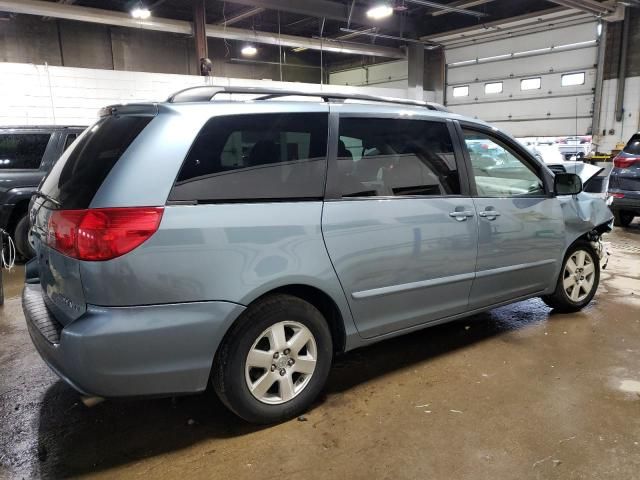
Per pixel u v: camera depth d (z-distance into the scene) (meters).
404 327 2.88
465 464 2.12
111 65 16.45
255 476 2.06
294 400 2.46
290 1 12.32
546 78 15.24
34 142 6.12
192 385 2.14
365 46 16.94
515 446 2.25
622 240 7.37
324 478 2.04
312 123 2.47
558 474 2.06
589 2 12.23
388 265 2.68
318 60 22.19
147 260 1.96
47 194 2.38
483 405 2.62
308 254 2.36
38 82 10.16
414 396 2.72
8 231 5.98
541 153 10.55
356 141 2.62
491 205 3.19
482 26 15.13
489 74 16.55
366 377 2.96
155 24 13.43
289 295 2.38
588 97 14.47
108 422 2.49
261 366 2.33
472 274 3.11
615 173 8.05
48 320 2.23
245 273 2.17
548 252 3.62
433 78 18.16
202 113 2.17
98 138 2.32
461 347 3.40
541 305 4.31
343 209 2.50
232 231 2.14
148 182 1.99
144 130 2.09
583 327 3.77
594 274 4.14
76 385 1.96
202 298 2.08
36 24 14.90
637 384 2.84
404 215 2.73
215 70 19.16
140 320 1.97
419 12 15.77
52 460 2.19
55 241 2.11
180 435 2.37
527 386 2.82
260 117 2.31
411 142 2.86
